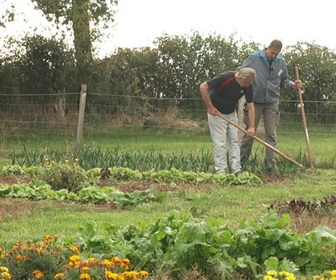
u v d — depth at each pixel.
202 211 10.58
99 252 7.99
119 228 8.74
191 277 7.42
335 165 17.86
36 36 29.02
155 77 30.95
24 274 7.12
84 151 17.42
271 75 16.22
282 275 7.17
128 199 12.09
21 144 22.88
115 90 29.55
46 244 7.66
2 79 27.78
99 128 27.31
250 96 15.32
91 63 29.52
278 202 11.95
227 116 15.41
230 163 15.73
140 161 16.69
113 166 16.64
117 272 7.12
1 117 25.78
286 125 28.56
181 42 31.28
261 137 25.50
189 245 7.66
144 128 28.08
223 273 7.49
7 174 15.62
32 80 28.81
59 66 28.89
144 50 31.12
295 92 30.50
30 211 11.27
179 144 24.73
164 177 14.95
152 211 11.55
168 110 28.69
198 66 31.28
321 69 31.44
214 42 31.56
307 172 16.38
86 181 13.84
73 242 8.13
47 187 12.88
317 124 28.66
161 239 7.96
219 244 7.85
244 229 8.05
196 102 30.42
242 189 13.84
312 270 7.86
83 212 11.38
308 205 11.34
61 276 6.89
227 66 31.62
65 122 26.44
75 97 28.62
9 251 7.48
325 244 7.99
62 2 29.56
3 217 10.75
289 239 8.01
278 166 16.25
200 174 14.90
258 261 7.99
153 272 7.60
